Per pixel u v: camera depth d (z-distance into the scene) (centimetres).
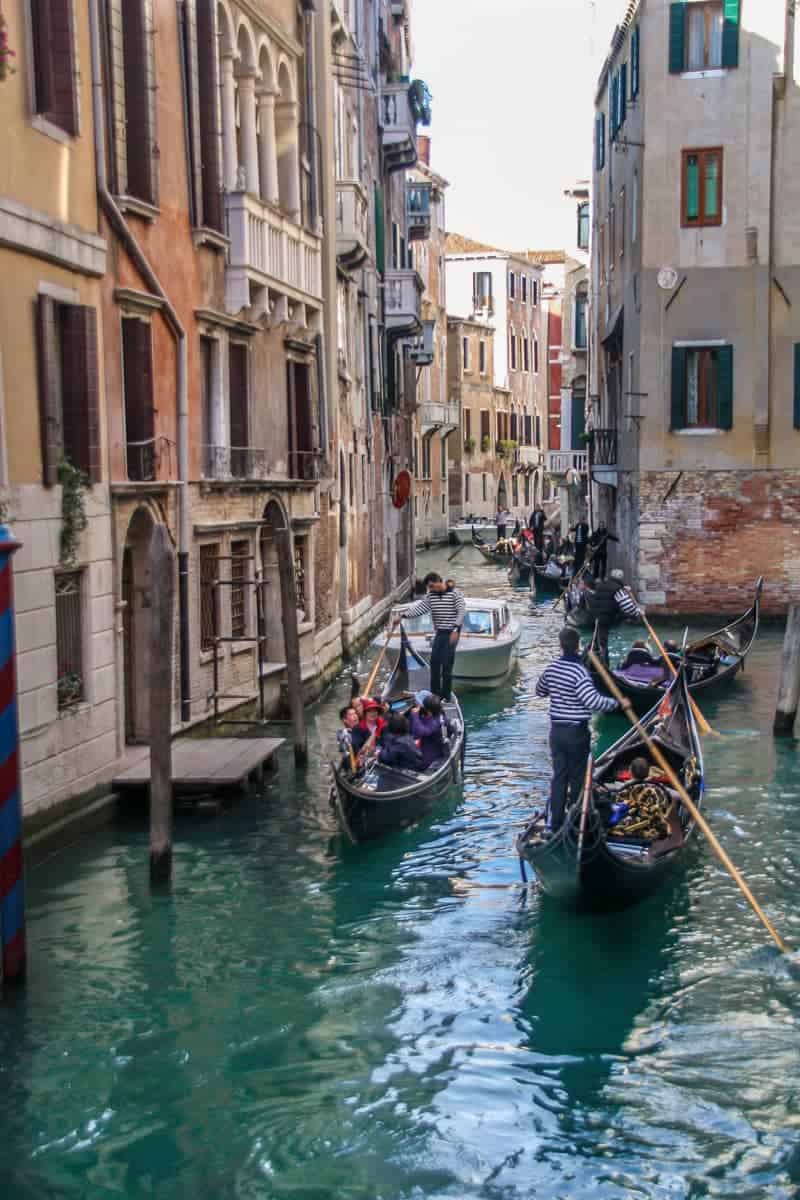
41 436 1084
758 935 984
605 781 1210
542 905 1045
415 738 1355
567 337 4400
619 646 2408
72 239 1135
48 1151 693
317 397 2042
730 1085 764
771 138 2564
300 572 1938
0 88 1012
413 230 3947
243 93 1705
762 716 1753
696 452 2642
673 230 2606
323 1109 735
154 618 1017
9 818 845
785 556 2638
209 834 1201
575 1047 808
